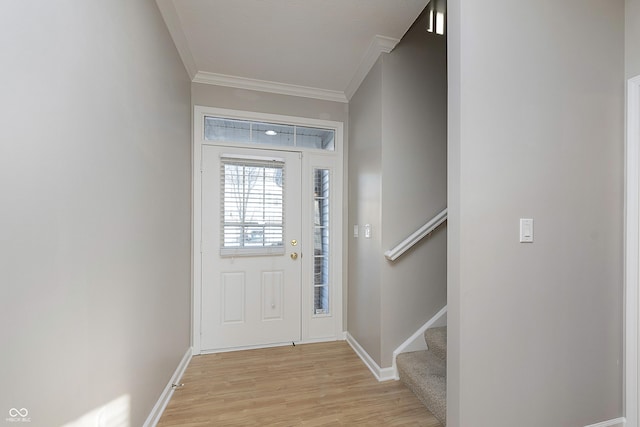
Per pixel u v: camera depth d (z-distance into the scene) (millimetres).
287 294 2832
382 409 1780
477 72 1282
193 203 2592
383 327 2168
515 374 1339
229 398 1901
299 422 1665
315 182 2947
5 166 687
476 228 1283
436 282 2297
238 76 2650
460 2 1270
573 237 1427
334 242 2934
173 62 2033
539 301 1373
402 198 2223
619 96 1507
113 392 1188
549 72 1390
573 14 1434
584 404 1446
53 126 838
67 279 904
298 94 2863
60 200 870
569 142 1422
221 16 1910
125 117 1291
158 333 1722
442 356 2029
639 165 1467
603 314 1477
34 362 777
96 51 1053
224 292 2678
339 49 2275
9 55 690
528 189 1355
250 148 2760
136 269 1407
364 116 2551
